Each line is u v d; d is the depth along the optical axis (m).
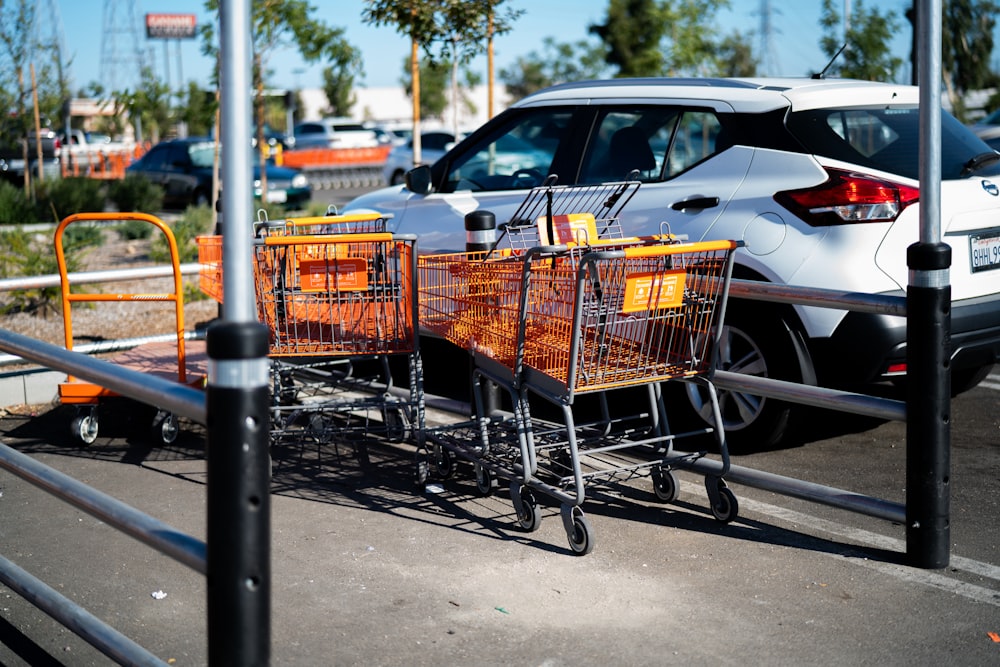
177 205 23.89
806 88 5.76
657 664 3.49
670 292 4.46
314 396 6.92
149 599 4.10
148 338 7.68
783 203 5.49
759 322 5.58
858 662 3.48
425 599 4.02
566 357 4.43
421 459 5.37
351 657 3.56
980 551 4.43
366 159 35.81
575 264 4.72
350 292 5.45
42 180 19.98
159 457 6.01
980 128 15.63
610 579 4.19
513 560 4.41
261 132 16.39
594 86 6.72
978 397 7.16
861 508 4.45
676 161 6.06
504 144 7.07
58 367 3.18
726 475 4.89
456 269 5.11
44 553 4.57
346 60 14.72
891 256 5.32
